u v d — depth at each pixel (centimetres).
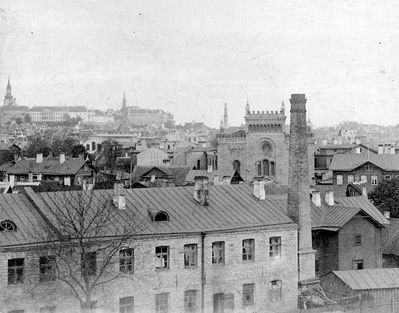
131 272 5509
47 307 5156
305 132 6725
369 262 7619
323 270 7531
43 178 15275
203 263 5834
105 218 5547
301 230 6562
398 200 10894
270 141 16212
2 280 4950
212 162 18738
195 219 5988
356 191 10650
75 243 5219
